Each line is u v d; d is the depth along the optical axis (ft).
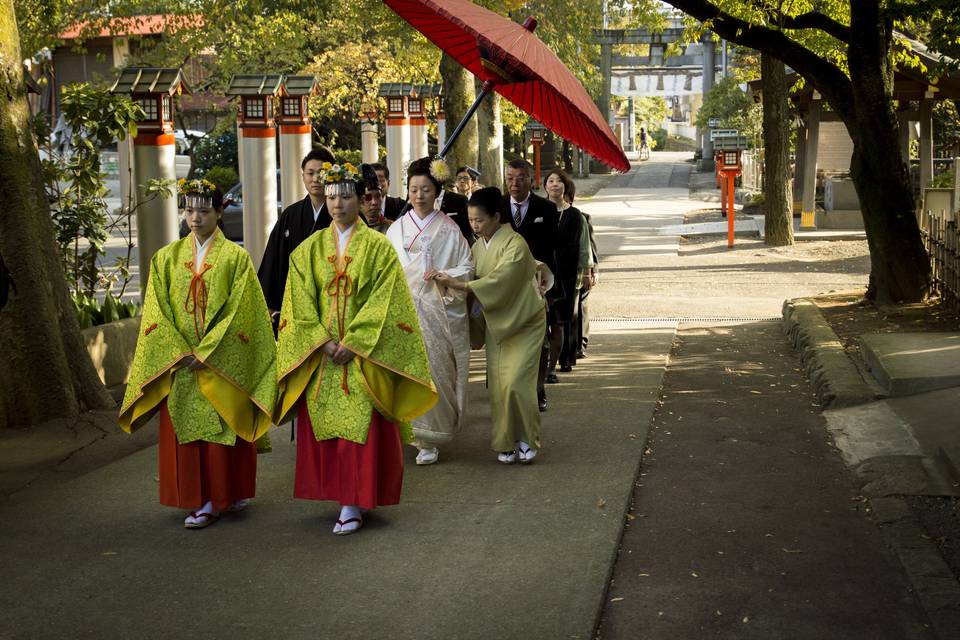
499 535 16.89
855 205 75.36
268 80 40.73
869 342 29.04
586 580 14.97
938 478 19.17
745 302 45.93
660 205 104.42
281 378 17.02
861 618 13.98
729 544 16.72
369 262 17.02
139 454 22.26
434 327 20.71
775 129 66.18
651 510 18.47
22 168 24.45
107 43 110.83
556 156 155.84
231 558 16.03
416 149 78.13
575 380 29.45
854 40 36.78
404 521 17.65
